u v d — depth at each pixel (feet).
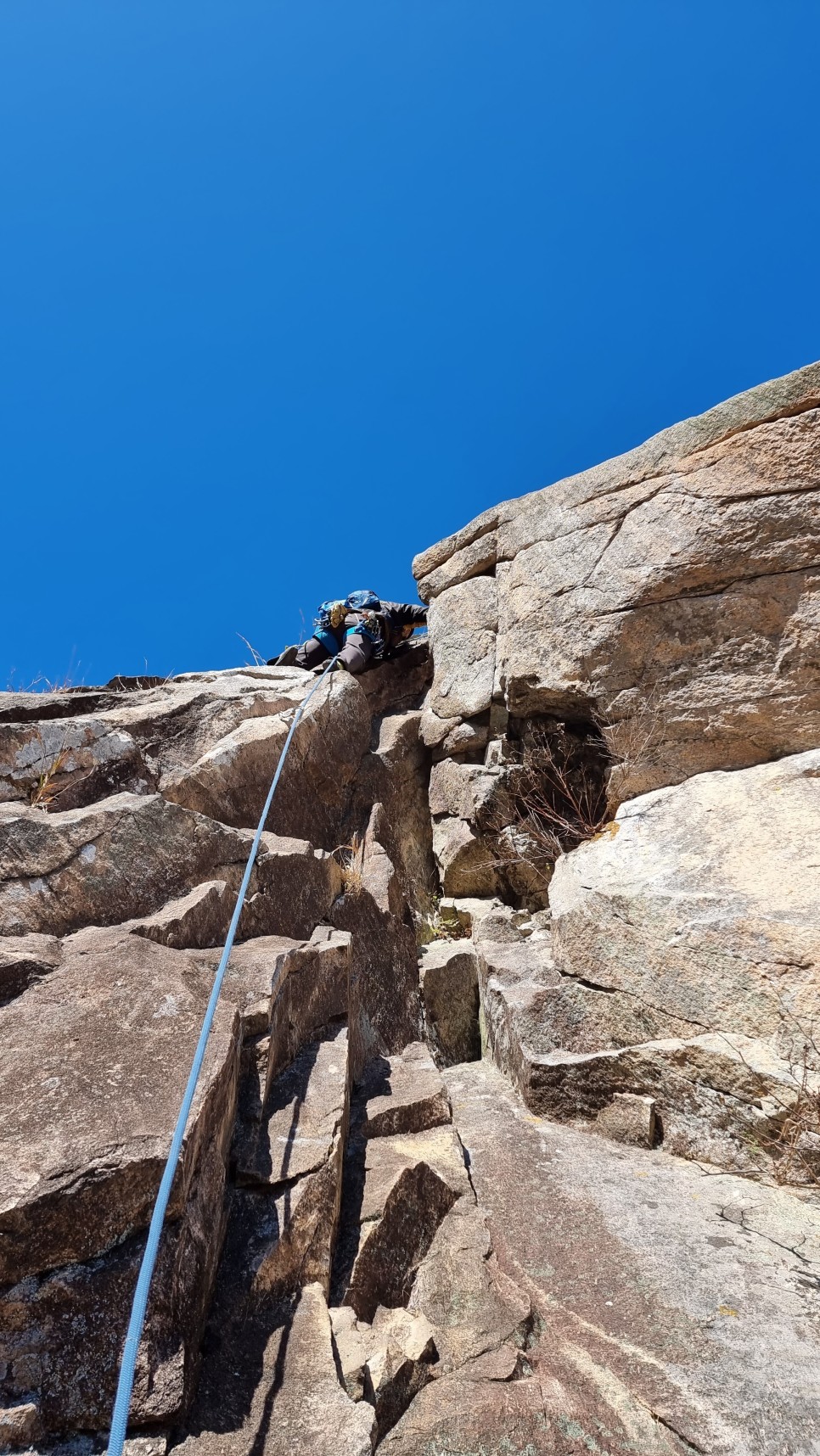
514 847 17.81
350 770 18.25
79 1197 6.48
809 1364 7.43
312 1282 7.89
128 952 9.63
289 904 13.19
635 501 15.35
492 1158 11.14
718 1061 10.87
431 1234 9.37
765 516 13.74
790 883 11.66
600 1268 8.88
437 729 20.13
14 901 10.18
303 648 22.62
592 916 13.25
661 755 15.15
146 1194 6.72
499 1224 9.69
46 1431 5.87
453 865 18.75
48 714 15.58
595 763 17.35
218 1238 7.66
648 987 12.23
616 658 15.48
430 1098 11.25
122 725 14.94
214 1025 8.74
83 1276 6.39
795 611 13.64
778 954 10.85
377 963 14.56
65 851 10.79
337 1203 8.87
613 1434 6.88
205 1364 6.81
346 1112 10.18
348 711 18.61
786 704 13.85
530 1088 12.54
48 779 12.42
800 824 12.55
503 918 16.92
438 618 20.79
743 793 13.69
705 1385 7.27
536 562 17.08
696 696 14.67
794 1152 10.12
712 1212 9.82
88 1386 6.04
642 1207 9.98
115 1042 8.21
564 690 16.25
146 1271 5.82
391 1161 9.80
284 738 16.21
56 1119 7.14
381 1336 7.66
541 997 13.47
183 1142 6.95
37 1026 8.34
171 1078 7.82
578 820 17.44
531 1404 7.08
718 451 14.28
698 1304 8.26
